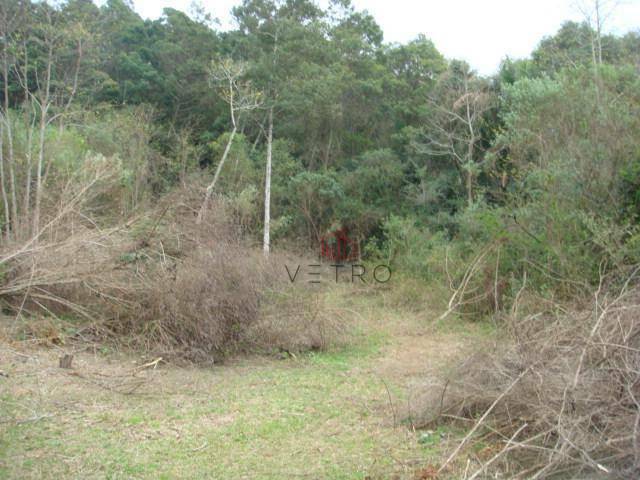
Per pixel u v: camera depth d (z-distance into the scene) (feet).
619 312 18.19
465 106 84.02
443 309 45.44
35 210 36.42
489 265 43.04
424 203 84.28
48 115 57.00
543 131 44.93
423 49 109.29
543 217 39.93
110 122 69.21
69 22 51.44
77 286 33.53
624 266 27.20
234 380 26.94
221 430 19.85
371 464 16.99
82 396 22.84
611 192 37.04
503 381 19.13
